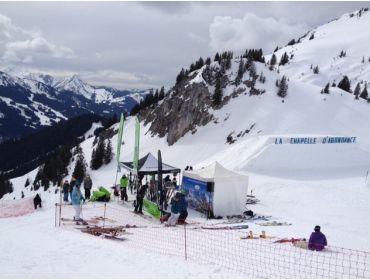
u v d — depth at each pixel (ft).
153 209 76.43
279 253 46.42
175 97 294.05
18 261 38.22
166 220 71.92
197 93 274.36
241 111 254.88
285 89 268.41
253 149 150.61
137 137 90.63
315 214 83.56
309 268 40.29
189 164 222.69
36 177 370.32
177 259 42.39
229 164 146.20
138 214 77.77
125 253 44.37
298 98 270.46
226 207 81.51
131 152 289.53
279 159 144.46
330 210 87.61
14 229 64.08
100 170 274.57
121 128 105.70
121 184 90.74
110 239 54.19
